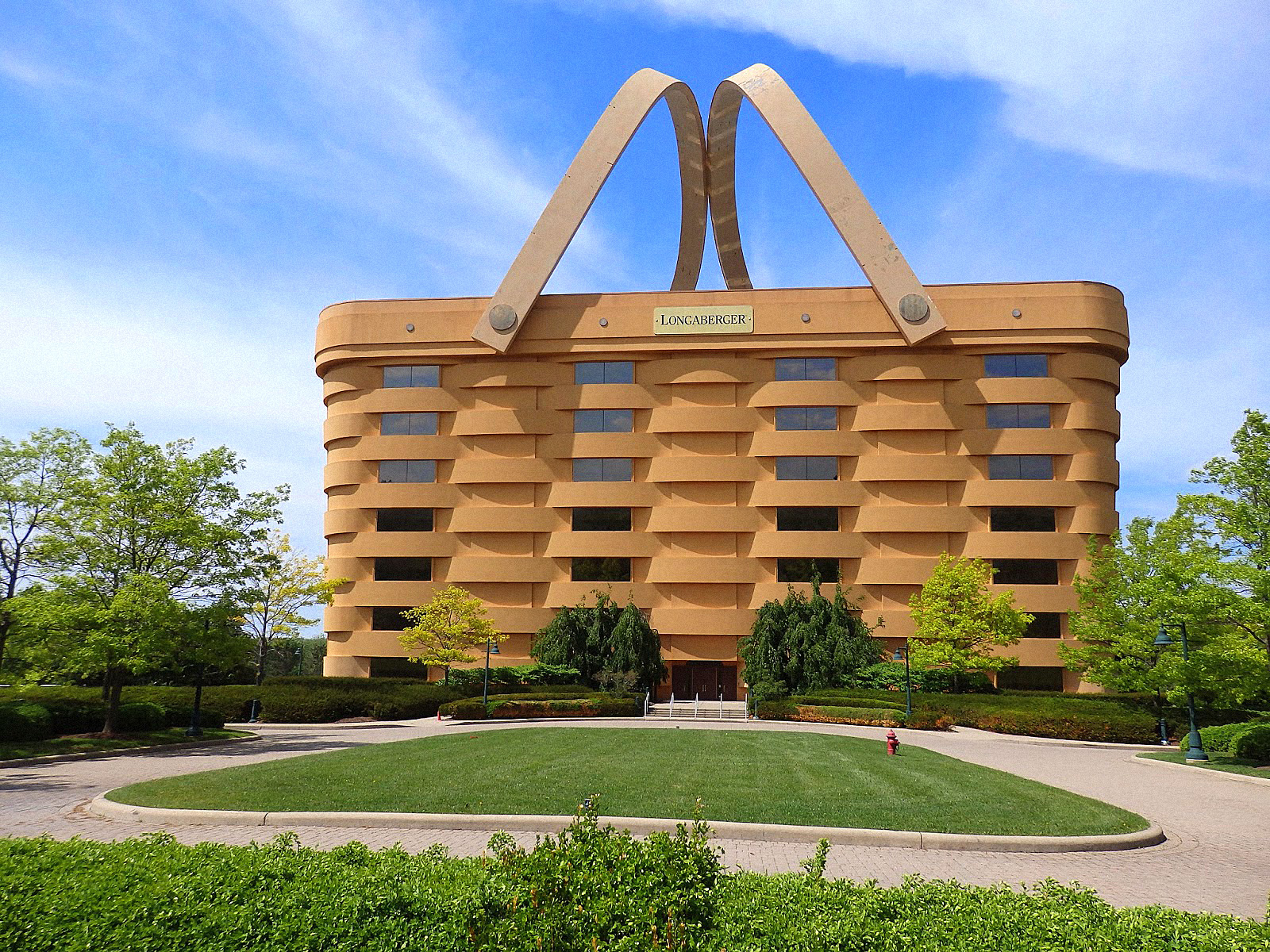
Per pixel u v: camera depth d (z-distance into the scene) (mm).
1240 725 30281
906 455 53375
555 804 15383
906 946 6000
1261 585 24688
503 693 46531
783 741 27750
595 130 56344
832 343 54094
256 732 36625
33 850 7891
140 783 17891
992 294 53688
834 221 54125
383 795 16203
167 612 27984
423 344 56781
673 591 54438
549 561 55188
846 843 13898
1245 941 5949
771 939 6047
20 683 28578
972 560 48656
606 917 6145
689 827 14023
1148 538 38656
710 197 64875
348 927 6273
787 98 55531
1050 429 52844
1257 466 26266
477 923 6285
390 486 56562
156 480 31141
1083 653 41469
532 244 55750
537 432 55844
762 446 54438
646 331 55469
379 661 55219
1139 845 14383
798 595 50875
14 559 29656
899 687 45938
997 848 13734
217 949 6098
